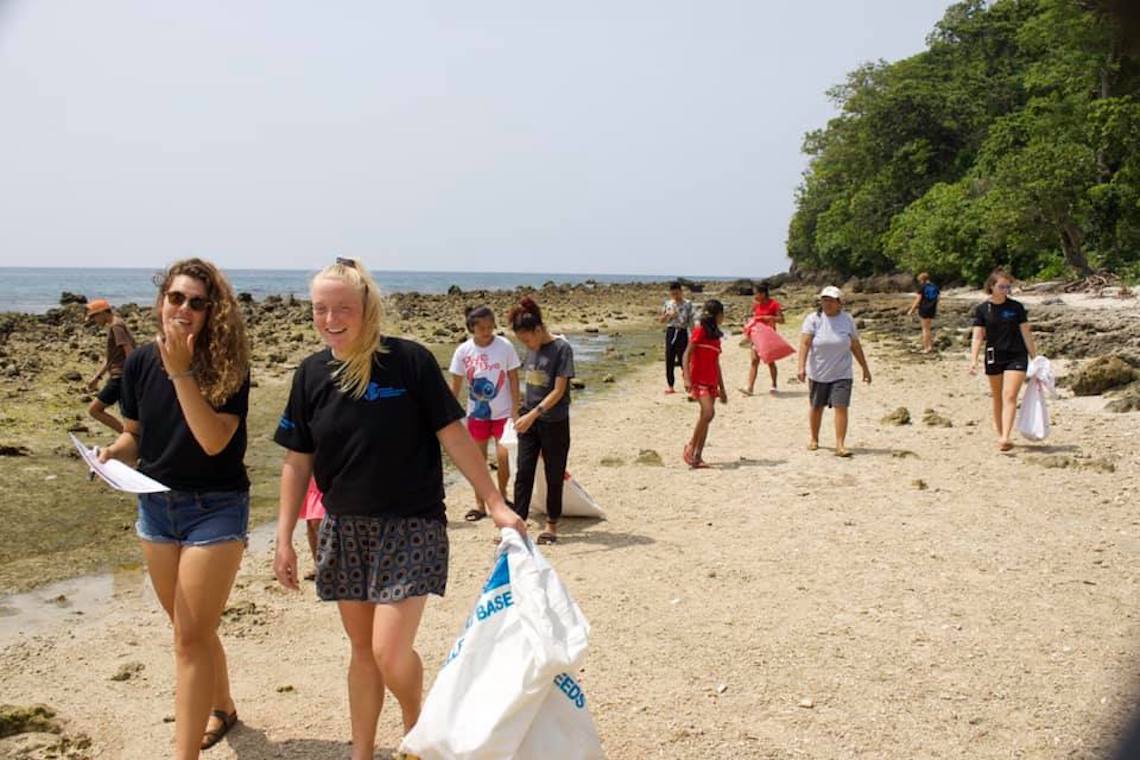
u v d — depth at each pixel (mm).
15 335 26547
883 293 58906
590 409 15805
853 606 6379
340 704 5070
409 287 125000
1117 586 6684
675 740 4594
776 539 7996
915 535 7996
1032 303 37438
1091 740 4504
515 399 8867
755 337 15438
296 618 6398
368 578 4031
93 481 10391
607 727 4730
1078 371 16984
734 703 4984
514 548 3893
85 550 8109
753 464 11141
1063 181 42938
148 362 4281
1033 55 64625
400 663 3893
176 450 4129
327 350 4160
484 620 3764
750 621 6148
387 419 3986
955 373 19141
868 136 67125
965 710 4855
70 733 4754
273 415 15109
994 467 10547
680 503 9352
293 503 4227
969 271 52062
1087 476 10008
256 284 120562
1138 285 39594
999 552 7488
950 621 6074
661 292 72375
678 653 5645
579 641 3684
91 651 5883
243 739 4672
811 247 81125
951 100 64375
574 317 41688
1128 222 43531
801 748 4504
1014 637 5797
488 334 8945
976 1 71500
